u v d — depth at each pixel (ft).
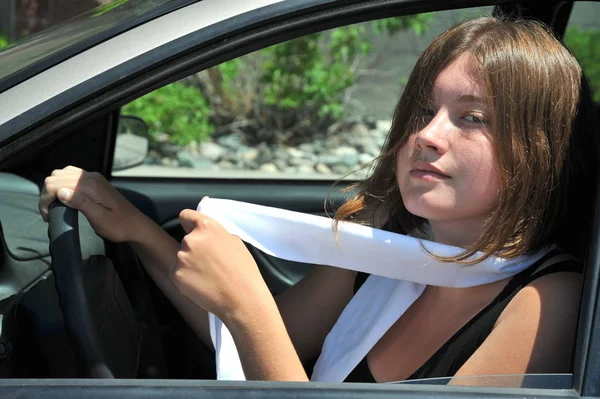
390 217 7.43
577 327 5.53
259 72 27.86
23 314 6.58
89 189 7.14
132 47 5.72
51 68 5.69
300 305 8.00
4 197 8.46
